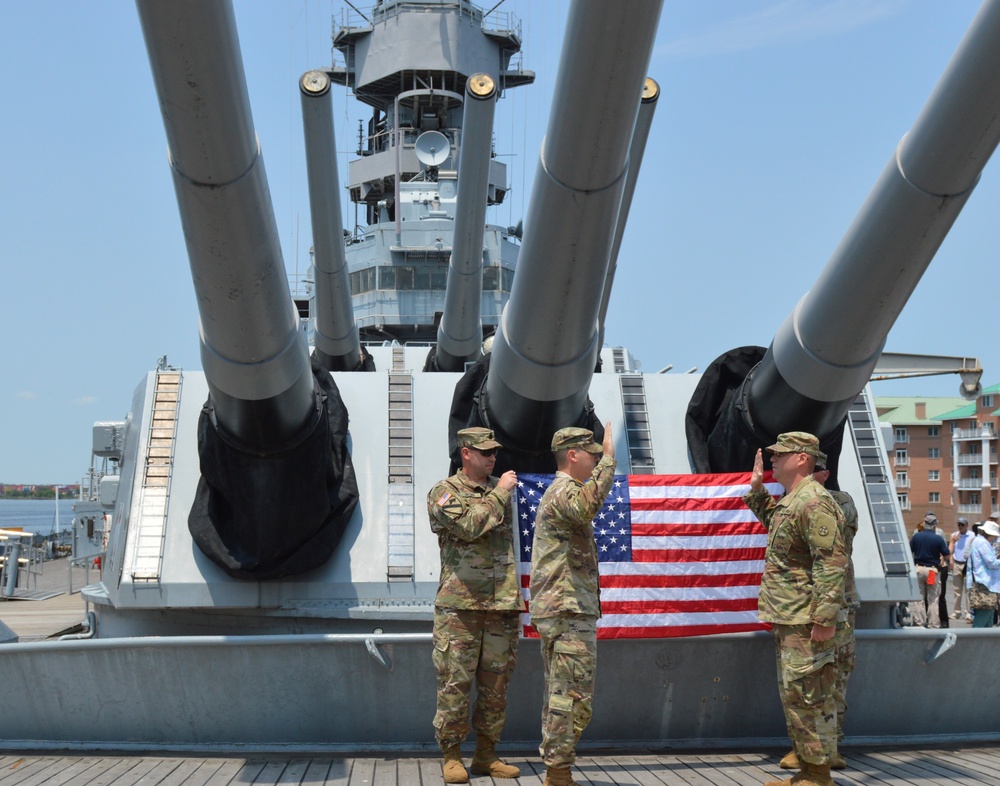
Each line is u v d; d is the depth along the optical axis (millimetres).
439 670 5020
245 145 4238
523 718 5688
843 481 6688
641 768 5273
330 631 6027
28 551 22375
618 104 4031
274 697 5562
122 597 5996
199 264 4609
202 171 4219
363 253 14055
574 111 4090
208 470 5785
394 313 13766
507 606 5016
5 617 13414
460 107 15312
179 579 6016
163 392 6633
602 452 4977
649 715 5770
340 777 5059
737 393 6094
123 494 6691
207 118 4027
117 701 5621
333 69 15648
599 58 3859
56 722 5684
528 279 4875
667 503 5680
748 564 5668
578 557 4781
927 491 60500
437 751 5613
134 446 6613
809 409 5602
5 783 4973
